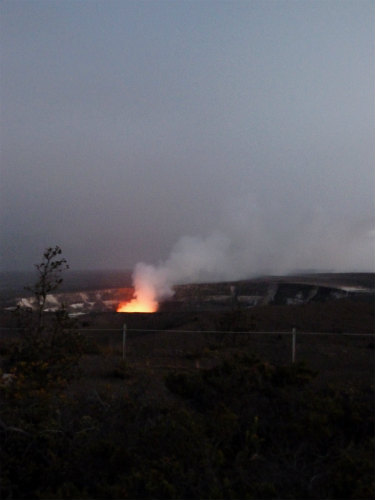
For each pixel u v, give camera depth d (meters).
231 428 6.92
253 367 8.91
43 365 9.48
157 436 6.48
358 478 5.67
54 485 6.01
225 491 5.58
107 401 7.81
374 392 8.62
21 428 6.67
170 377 8.92
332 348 19.67
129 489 5.60
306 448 6.68
